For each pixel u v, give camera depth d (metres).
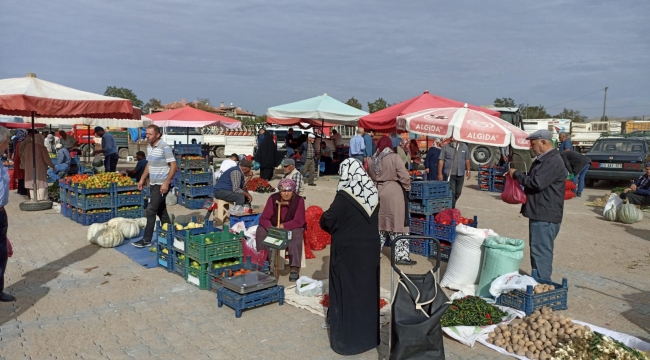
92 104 9.63
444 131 7.43
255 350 4.64
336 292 4.59
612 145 18.28
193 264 6.55
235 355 4.54
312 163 17.69
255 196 14.73
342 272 4.53
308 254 8.09
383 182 7.54
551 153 5.88
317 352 4.61
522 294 5.34
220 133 34.56
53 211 11.71
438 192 8.29
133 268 7.22
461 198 15.11
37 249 8.19
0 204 5.36
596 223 11.18
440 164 11.17
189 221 7.73
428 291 3.86
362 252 4.50
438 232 7.94
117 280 6.65
